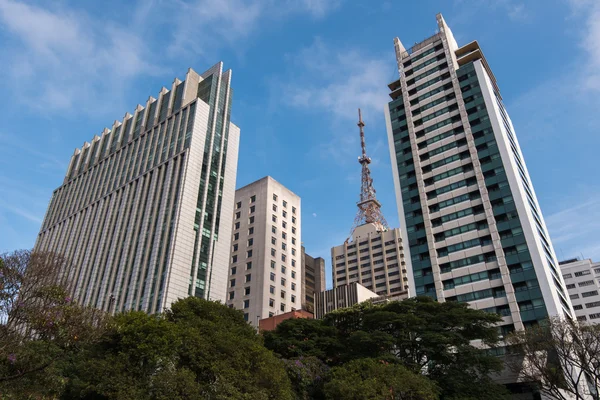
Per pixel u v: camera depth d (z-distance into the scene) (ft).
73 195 400.67
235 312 156.56
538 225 258.57
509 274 230.07
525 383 193.47
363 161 598.75
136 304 264.31
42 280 127.75
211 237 300.20
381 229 555.28
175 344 108.06
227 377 104.68
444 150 291.58
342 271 539.70
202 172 317.63
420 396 116.57
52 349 84.94
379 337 147.23
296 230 355.15
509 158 261.24
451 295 243.60
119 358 104.42
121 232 316.60
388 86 361.71
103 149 415.64
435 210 276.82
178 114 356.38
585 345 150.41
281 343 161.48
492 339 155.02
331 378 128.67
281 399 108.68
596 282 440.86
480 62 307.99
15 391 77.30
